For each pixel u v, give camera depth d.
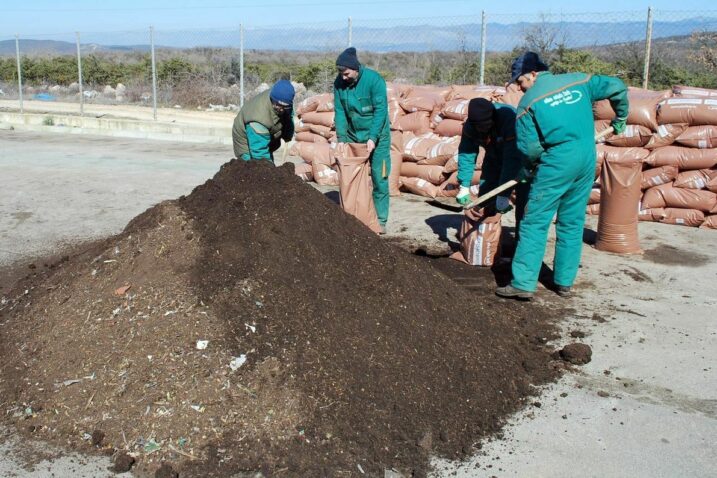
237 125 5.75
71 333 3.78
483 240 5.59
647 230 6.81
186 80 24.94
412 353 3.64
